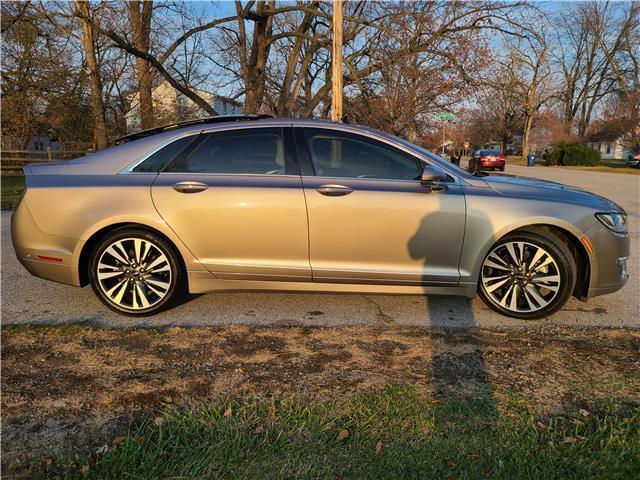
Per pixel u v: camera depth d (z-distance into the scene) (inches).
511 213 136.9
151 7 524.4
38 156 928.9
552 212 137.0
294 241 138.1
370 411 89.1
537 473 72.5
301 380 102.7
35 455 77.3
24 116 865.5
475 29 421.1
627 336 129.6
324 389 98.8
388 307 153.3
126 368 107.6
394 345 122.2
